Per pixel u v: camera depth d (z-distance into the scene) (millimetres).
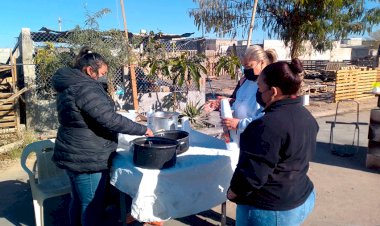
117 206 3391
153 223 2660
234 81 18703
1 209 3793
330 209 3781
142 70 8570
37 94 7191
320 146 6391
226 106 2732
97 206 2672
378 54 19531
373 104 11633
